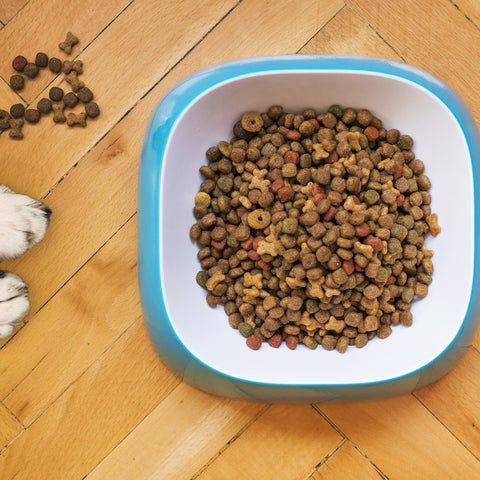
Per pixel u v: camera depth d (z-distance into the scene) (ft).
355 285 1.97
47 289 2.15
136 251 2.15
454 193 1.99
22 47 2.15
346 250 1.94
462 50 2.14
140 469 2.16
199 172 2.06
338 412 2.15
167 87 2.15
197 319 2.02
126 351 2.15
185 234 2.04
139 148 2.15
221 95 1.98
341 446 2.15
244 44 2.15
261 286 2.01
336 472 2.15
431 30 2.15
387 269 2.00
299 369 1.99
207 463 2.16
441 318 1.99
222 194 2.05
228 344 2.03
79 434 2.16
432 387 2.14
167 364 2.03
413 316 2.04
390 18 2.15
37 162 2.15
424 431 2.15
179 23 2.15
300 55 1.96
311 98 2.03
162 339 1.98
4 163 2.15
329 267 1.96
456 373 2.14
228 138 2.08
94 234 2.15
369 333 2.03
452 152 1.98
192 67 2.15
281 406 2.16
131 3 2.15
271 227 1.99
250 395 2.02
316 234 1.94
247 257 2.02
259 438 2.16
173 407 2.16
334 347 2.03
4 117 2.14
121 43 2.15
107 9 2.15
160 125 1.96
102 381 2.16
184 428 2.16
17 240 2.01
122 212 2.15
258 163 2.04
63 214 2.15
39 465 2.16
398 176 2.03
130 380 2.16
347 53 2.15
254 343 2.02
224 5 2.15
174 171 1.99
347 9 2.14
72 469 2.16
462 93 2.14
